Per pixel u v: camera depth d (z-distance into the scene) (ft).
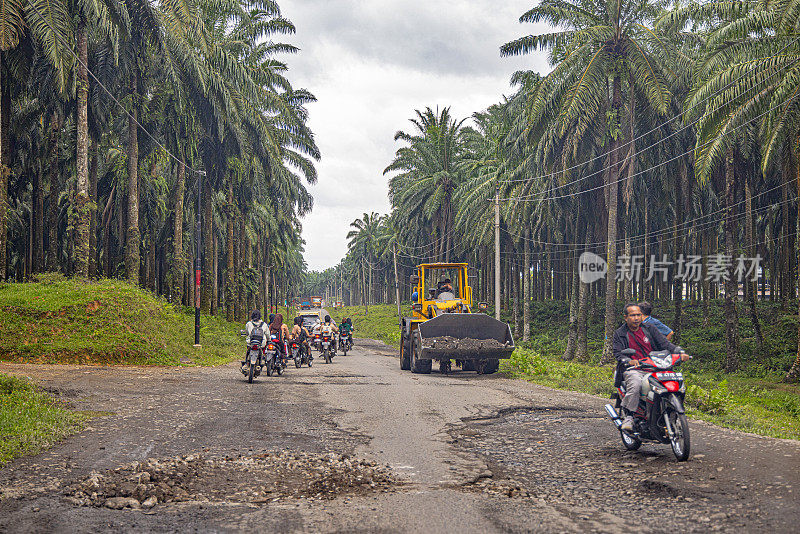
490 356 59.26
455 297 69.56
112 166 132.77
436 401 37.73
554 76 90.84
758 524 14.17
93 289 72.54
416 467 21.15
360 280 480.64
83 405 33.53
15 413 28.09
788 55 65.26
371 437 26.48
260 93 121.39
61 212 147.33
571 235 146.00
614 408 24.04
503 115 132.16
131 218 95.45
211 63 104.83
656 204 120.37
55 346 60.90
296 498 17.22
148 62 97.40
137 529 14.33
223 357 78.59
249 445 24.29
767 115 71.61
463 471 20.57
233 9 108.47
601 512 15.75
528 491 18.07
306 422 29.84
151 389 41.91
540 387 47.32
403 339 68.39
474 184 149.89
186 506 16.30
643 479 19.03
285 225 227.61
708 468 19.75
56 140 106.11
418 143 169.78
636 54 86.17
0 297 67.26
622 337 23.75
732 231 88.48
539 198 116.67
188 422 29.09
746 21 70.74
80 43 78.79
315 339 96.53
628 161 96.43
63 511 15.49
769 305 145.89
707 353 98.07
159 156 109.70
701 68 75.77
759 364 85.25
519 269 164.86
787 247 121.70
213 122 114.73
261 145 126.82
